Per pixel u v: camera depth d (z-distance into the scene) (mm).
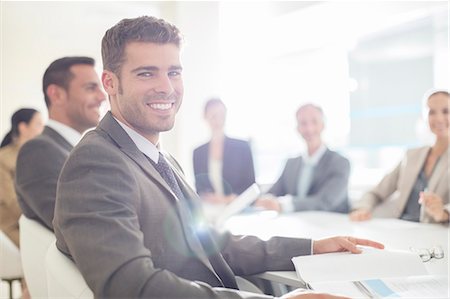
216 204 2385
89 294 782
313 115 2660
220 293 750
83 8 3383
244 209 2271
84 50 3518
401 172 2246
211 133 3043
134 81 932
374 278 929
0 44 3660
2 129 3635
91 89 1661
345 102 3773
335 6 3148
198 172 2971
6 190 2053
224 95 3818
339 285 887
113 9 3402
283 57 4043
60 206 794
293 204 2348
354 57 3719
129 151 910
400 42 3449
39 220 1374
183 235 924
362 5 3178
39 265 1264
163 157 1045
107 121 942
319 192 2504
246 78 4012
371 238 1469
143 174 900
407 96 3432
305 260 1032
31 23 3527
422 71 3334
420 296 822
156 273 728
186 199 1066
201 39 3539
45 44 3631
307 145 2725
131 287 700
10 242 2006
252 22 3609
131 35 926
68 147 1581
